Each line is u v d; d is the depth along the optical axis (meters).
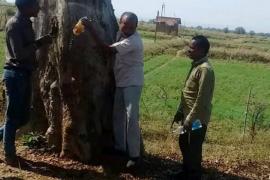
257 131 7.94
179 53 27.41
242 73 22.66
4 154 3.84
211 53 29.45
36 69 3.95
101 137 4.09
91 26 3.71
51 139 4.13
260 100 14.89
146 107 10.20
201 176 4.08
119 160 4.06
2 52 17.50
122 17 3.78
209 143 6.36
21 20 3.56
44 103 4.16
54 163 3.96
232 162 4.76
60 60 3.86
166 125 7.52
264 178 4.35
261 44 51.12
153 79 17.77
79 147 3.98
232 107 12.88
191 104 3.68
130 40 3.73
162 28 52.03
